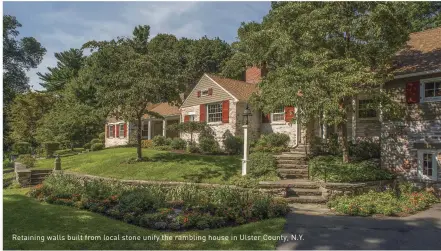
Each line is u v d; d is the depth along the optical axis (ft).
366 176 37.06
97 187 33.99
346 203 29.78
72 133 86.17
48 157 79.46
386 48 37.27
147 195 29.45
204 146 59.11
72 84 114.83
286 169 41.81
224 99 63.87
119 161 51.47
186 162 48.57
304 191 34.71
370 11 35.50
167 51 51.06
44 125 86.94
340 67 36.55
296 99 34.53
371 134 48.55
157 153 57.47
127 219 25.23
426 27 70.95
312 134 52.85
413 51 44.62
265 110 43.16
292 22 40.75
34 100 94.48
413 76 38.88
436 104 37.22
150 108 97.55
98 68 49.24
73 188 35.12
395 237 21.33
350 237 21.25
